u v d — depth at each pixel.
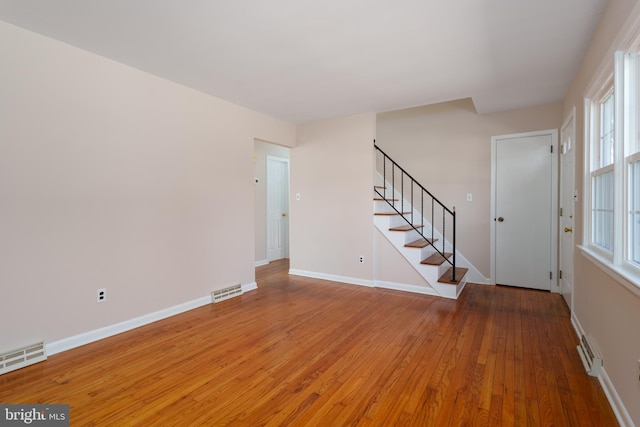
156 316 3.24
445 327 3.04
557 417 1.76
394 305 3.70
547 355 2.47
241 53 2.72
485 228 4.56
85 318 2.72
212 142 3.80
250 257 4.35
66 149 2.59
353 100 3.94
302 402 1.91
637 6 1.49
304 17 2.18
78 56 2.65
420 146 4.99
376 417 1.77
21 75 2.35
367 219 4.55
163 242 3.31
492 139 4.48
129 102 3.00
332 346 2.66
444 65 2.94
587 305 2.57
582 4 2.03
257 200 6.07
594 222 2.55
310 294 4.16
